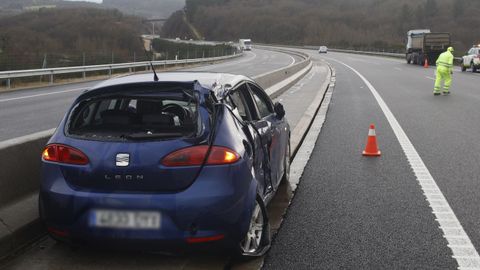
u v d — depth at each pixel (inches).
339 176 302.0
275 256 186.1
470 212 232.8
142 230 155.6
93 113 183.0
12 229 180.9
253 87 228.1
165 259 176.1
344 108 647.1
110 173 157.9
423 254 186.7
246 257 177.2
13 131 462.3
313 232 210.2
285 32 6412.4
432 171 309.9
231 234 160.9
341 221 223.3
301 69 1352.1
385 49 3218.5
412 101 705.0
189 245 156.9
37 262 172.4
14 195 194.9
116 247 159.9
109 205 156.6
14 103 699.4
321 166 328.2
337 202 251.3
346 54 3516.2
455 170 311.1
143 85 173.2
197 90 171.5
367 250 191.2
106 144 161.0
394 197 257.9
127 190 158.2
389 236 204.8
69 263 171.9
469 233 207.2
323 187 278.7
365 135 441.7
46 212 164.7
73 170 161.3
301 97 753.0
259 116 215.0
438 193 263.3
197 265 172.1
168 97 172.6
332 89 952.3
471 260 181.3
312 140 422.3
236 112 182.1
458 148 377.1
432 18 5088.6
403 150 374.0
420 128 472.1
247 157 169.8
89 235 158.6
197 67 1942.7
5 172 191.0
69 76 1263.5
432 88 912.3
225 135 165.2
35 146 210.4
